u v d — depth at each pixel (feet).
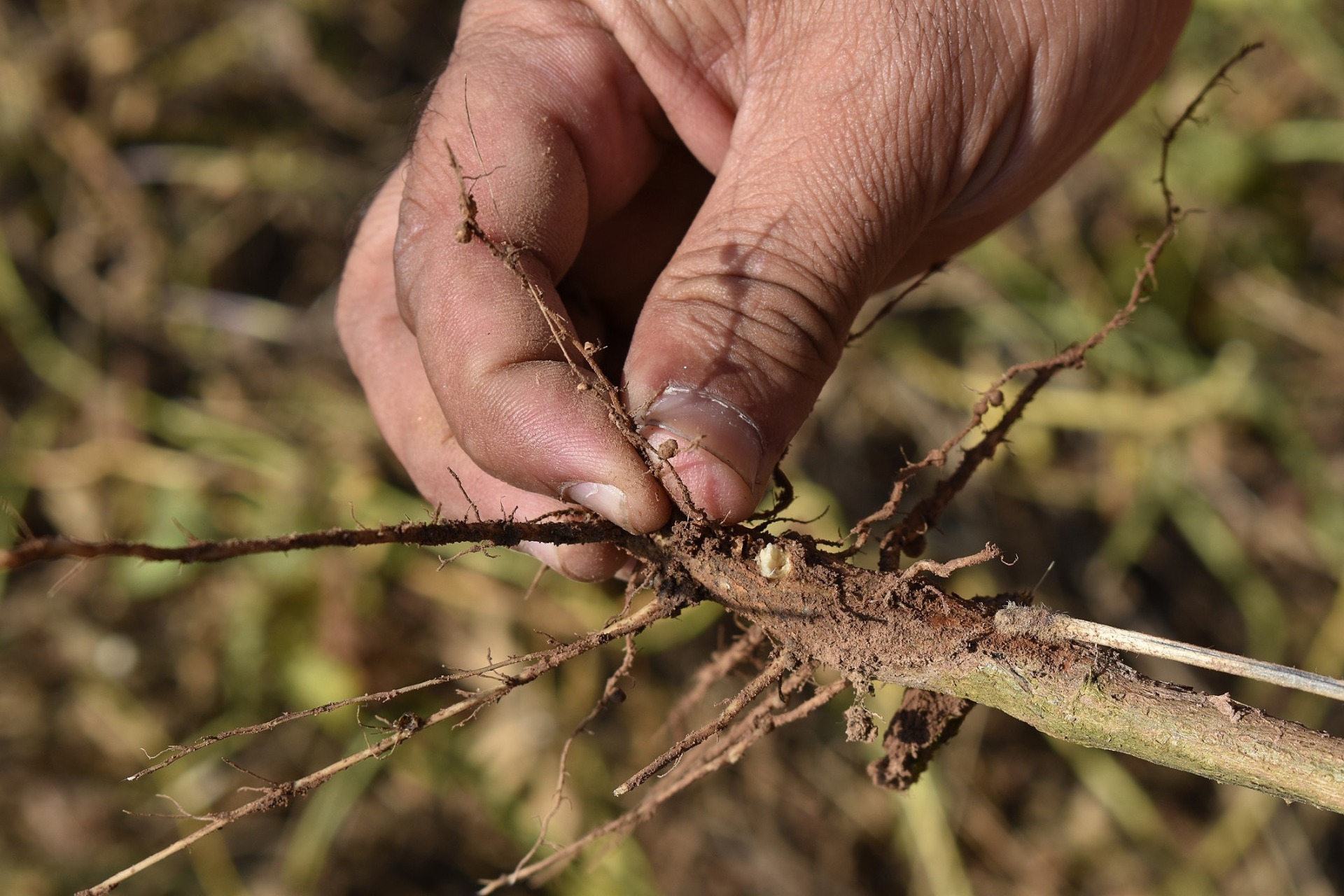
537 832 1.23
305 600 1.30
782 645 0.79
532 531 0.78
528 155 0.85
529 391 0.79
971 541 1.38
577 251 0.87
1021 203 0.96
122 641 1.32
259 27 1.56
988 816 1.32
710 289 0.81
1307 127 1.44
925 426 1.42
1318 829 1.32
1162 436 1.41
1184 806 1.34
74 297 1.46
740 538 0.79
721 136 0.90
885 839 1.31
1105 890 1.30
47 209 1.48
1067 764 1.35
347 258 0.95
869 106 0.82
